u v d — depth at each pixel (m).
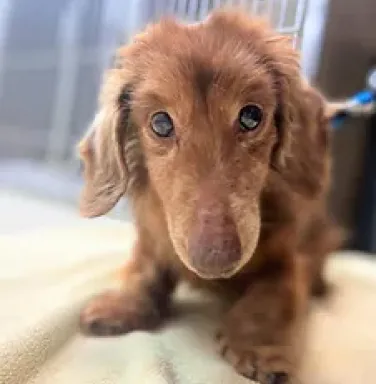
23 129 0.69
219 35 0.23
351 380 0.23
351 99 0.41
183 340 0.23
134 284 0.26
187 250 0.20
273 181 0.24
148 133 0.22
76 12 0.62
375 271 0.37
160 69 0.22
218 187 0.20
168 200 0.21
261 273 0.25
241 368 0.22
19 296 0.27
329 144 0.28
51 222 0.47
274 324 0.23
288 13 0.29
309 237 0.30
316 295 0.32
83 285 0.28
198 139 0.21
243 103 0.21
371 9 0.46
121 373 0.21
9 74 0.69
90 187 0.25
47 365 0.22
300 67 0.25
